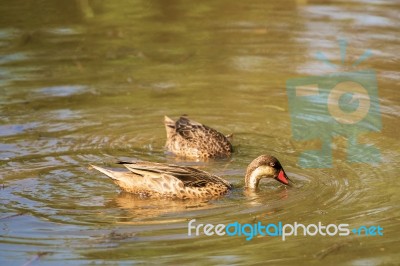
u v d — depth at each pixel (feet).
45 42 75.00
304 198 47.34
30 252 40.14
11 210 45.16
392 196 47.06
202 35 76.95
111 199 47.24
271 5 86.58
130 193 48.16
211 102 62.90
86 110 61.00
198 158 54.60
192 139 55.42
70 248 40.55
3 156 52.80
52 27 78.95
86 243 41.14
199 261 39.14
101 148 54.90
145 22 80.84
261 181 51.08
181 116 58.08
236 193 48.80
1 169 50.78
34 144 54.90
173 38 76.28
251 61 70.44
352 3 86.58
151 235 42.11
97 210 45.57
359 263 38.83
